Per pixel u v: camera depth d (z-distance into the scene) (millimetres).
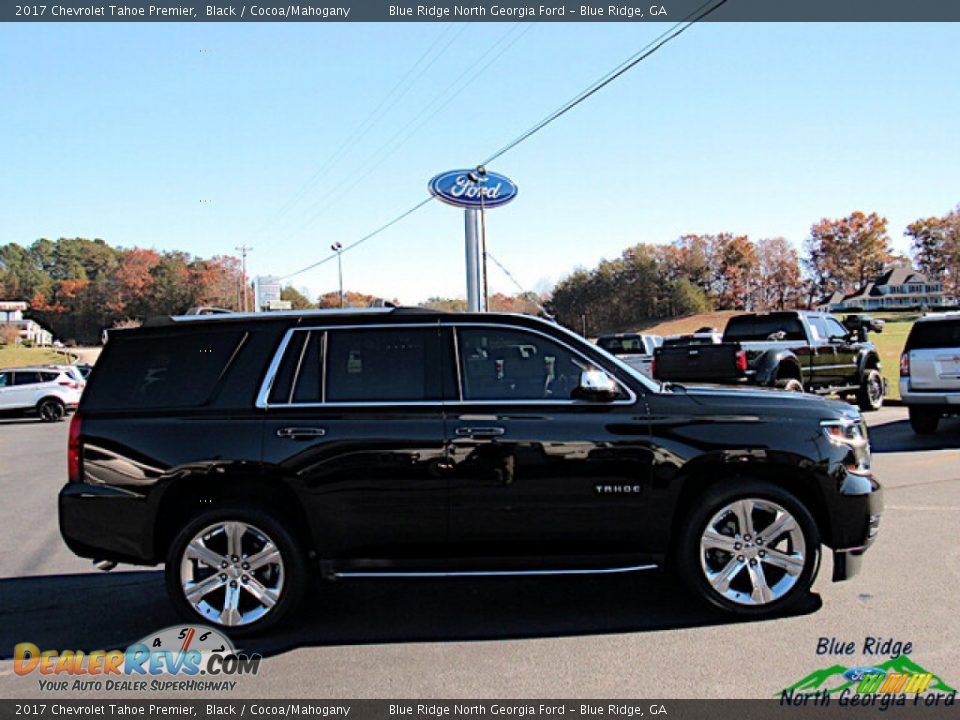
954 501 7246
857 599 4734
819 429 4469
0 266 141625
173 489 4441
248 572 4410
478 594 5121
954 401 10602
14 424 23406
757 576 4422
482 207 30656
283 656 4164
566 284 121062
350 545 4414
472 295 30859
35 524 7902
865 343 15680
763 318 14422
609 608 4758
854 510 4445
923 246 134375
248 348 4613
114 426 4508
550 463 4371
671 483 4387
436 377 4523
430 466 4367
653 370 12656
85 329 120000
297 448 4391
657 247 123062
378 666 3990
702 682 3686
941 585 4953
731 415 4457
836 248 129375
